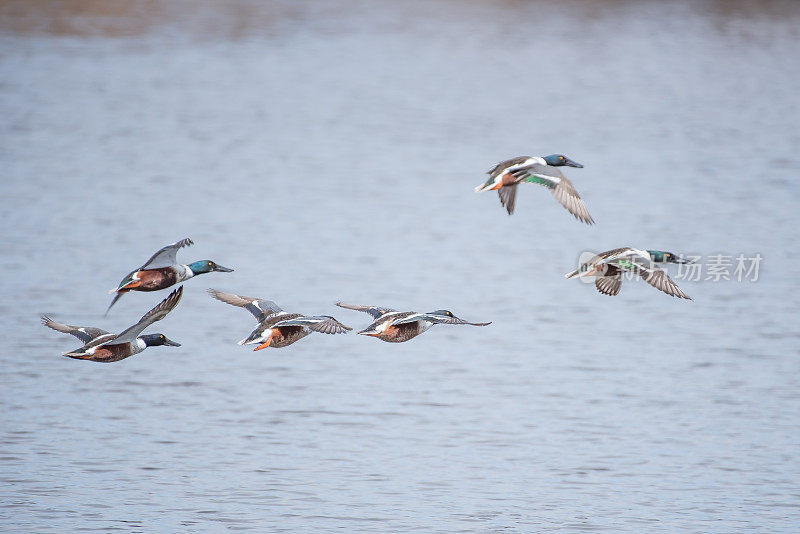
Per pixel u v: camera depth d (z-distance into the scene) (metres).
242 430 23.86
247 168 51.91
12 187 47.25
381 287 35.81
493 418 24.81
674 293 15.30
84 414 24.55
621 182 49.56
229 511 19.72
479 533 18.86
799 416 24.97
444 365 28.80
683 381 27.44
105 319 32.12
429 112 62.84
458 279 36.91
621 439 23.59
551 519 19.56
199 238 40.81
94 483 20.91
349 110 63.09
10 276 35.59
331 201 46.75
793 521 19.62
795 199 46.75
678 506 20.17
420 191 48.84
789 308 33.84
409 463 22.19
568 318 33.09
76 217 43.16
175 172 50.81
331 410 25.22
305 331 15.52
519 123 60.59
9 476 21.08
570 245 41.59
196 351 29.61
